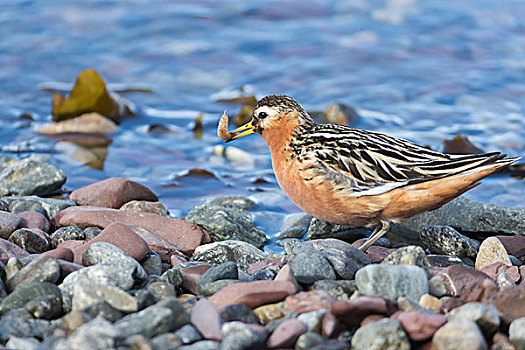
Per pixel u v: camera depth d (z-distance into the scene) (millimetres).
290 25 24172
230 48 22562
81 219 11531
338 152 10492
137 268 9078
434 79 20750
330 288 8680
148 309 7898
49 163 15469
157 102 19688
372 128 18047
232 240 11406
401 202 10203
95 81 18469
